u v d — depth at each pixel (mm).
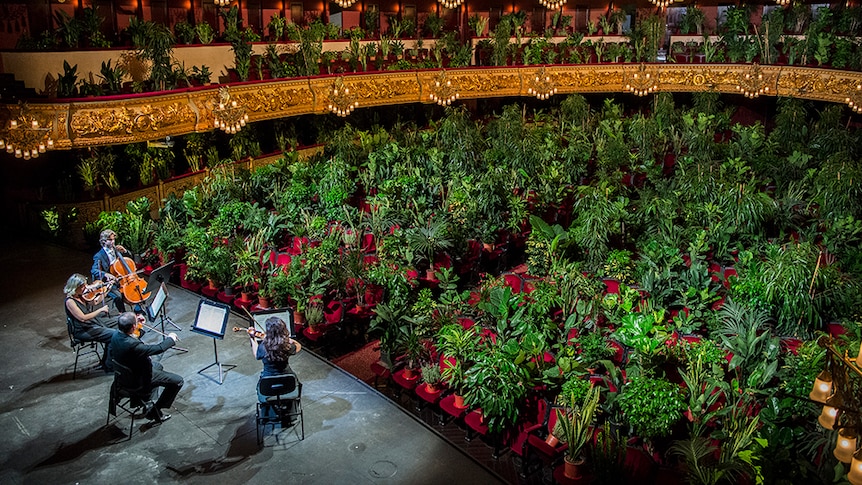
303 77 25047
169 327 13102
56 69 19391
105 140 18484
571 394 9828
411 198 19656
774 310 13414
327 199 18797
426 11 34688
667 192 20766
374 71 27703
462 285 17312
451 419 11375
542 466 10188
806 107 32281
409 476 9164
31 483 8758
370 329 12328
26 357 11875
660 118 29781
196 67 22969
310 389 11117
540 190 21109
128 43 22266
